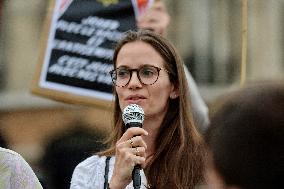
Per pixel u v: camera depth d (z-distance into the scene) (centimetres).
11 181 494
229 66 2214
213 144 264
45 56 795
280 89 264
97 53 795
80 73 789
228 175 263
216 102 269
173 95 590
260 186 261
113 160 575
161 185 567
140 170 552
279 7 2223
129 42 591
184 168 567
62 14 804
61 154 1301
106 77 786
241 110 263
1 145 920
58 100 790
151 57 585
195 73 2228
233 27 2230
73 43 797
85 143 1512
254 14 2222
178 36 2248
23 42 2320
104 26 802
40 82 790
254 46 2211
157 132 583
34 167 1534
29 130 2086
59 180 1274
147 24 774
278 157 259
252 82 272
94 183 567
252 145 261
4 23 2297
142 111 552
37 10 2328
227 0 2238
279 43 2223
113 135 594
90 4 806
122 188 523
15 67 2312
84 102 784
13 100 2161
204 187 285
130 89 583
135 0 799
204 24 2244
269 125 260
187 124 583
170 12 2250
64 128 1953
